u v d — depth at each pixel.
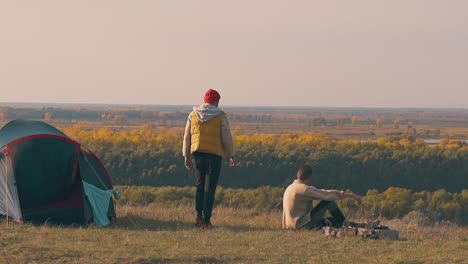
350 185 72.44
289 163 72.00
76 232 11.62
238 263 9.48
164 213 14.50
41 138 12.98
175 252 10.04
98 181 13.39
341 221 12.40
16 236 10.91
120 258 9.61
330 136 190.62
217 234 11.69
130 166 68.38
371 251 10.41
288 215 12.59
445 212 52.41
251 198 45.34
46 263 9.30
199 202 12.64
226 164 69.81
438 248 10.68
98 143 74.06
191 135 12.59
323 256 10.02
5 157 12.84
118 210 14.85
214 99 12.62
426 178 73.06
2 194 12.81
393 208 51.19
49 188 12.87
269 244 10.82
